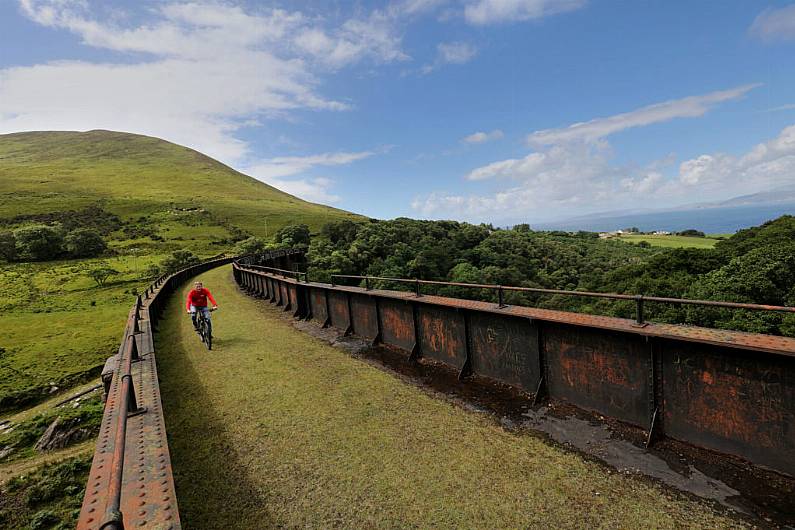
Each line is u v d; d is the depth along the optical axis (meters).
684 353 3.86
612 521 3.13
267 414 5.48
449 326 6.62
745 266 30.05
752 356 3.43
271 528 3.33
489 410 5.11
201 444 4.82
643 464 3.77
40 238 62.50
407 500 3.52
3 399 14.88
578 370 4.80
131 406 4.20
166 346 9.80
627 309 27.78
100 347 20.22
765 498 3.20
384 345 8.27
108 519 1.55
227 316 13.08
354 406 5.53
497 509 3.34
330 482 3.86
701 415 3.80
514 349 5.55
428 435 4.61
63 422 10.25
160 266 50.31
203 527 3.41
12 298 38.03
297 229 80.00
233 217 114.94
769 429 3.38
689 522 3.06
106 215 102.94
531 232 129.50
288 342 9.22
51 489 6.33
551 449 4.15
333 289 9.84
